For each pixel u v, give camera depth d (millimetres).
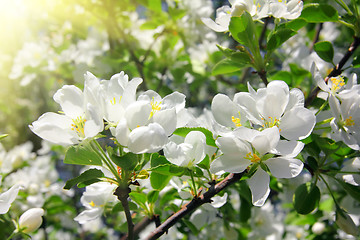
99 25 1011
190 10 876
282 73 601
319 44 550
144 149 461
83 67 859
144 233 646
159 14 861
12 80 1484
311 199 524
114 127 469
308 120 476
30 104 1582
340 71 545
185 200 576
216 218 669
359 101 500
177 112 489
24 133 1550
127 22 987
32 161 812
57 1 1000
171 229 682
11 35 1287
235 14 527
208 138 501
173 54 881
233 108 495
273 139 466
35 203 677
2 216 538
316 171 524
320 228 667
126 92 474
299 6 527
